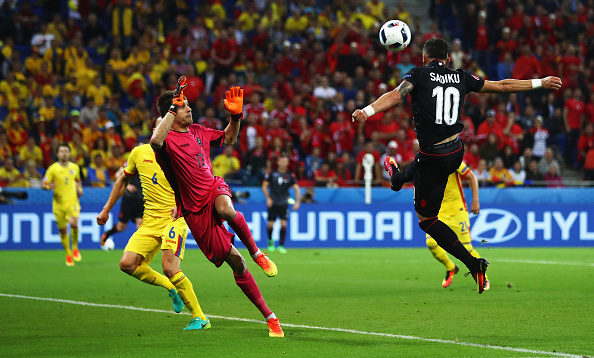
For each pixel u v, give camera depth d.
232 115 22.48
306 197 62.59
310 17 84.31
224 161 63.44
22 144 64.44
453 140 22.91
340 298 31.55
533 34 85.75
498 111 71.56
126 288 35.53
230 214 21.31
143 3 81.00
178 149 21.62
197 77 71.88
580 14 90.56
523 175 66.12
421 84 22.34
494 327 23.75
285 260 51.06
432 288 35.16
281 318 26.02
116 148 63.09
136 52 75.69
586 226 64.56
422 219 23.69
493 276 40.03
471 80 23.00
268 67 78.81
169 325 24.66
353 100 74.81
